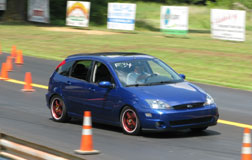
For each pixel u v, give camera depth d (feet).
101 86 77.20
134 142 70.03
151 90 74.28
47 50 215.10
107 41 237.25
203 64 176.04
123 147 66.80
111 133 76.95
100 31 284.41
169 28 252.42
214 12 235.20
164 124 70.13
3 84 137.18
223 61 179.42
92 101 80.69
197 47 212.84
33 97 117.70
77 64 86.48
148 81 77.82
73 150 65.26
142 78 78.18
